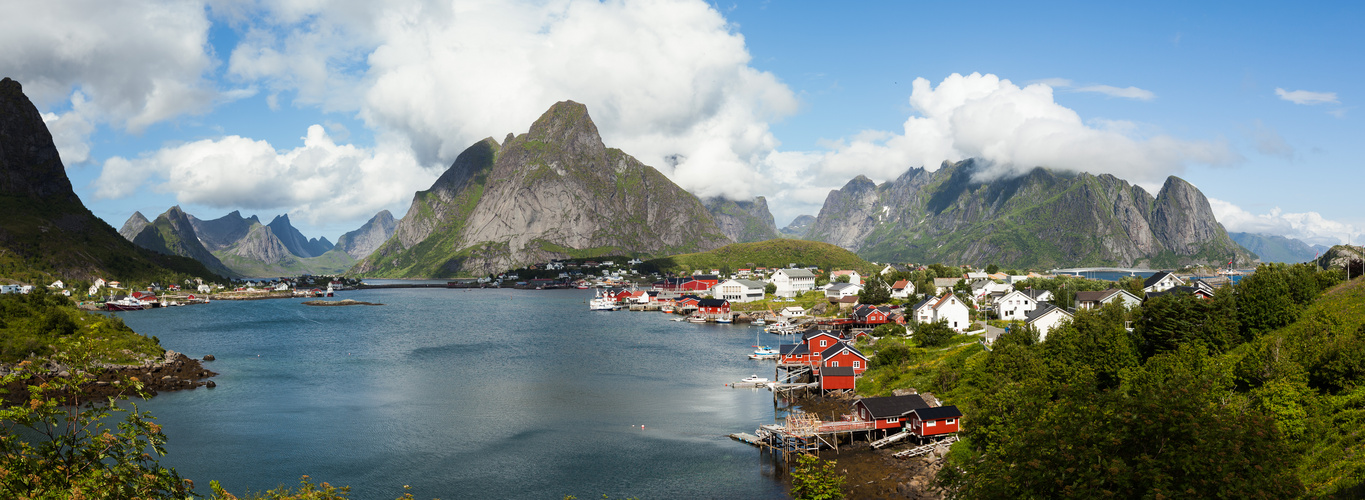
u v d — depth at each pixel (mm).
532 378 126688
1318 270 134375
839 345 120938
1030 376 84188
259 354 157625
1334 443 60500
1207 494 37156
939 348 132625
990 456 45656
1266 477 37844
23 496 26844
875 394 104000
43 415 29531
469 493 69875
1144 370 78000
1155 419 40344
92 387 112188
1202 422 39688
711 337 190500
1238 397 69750
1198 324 90875
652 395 112000
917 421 80125
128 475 29656
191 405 105062
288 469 76688
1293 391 65625
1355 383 68875
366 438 87812
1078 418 43469
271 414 99625
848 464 75312
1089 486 38781
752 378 122438
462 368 137750
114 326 144625
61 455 29547
